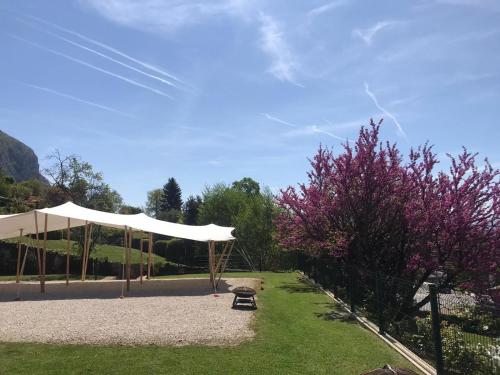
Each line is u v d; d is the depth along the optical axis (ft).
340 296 49.93
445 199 42.47
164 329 34.06
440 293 25.84
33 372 23.15
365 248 49.11
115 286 62.69
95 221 61.05
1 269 112.78
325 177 54.75
